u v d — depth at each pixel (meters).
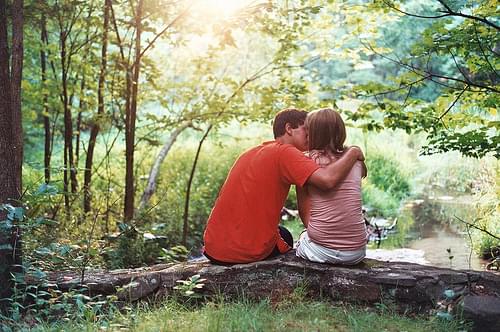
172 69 10.32
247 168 5.23
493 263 7.48
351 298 4.94
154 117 9.38
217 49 9.28
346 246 5.05
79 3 8.47
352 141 17.44
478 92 6.85
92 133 9.33
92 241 6.94
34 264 5.77
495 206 9.48
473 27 6.41
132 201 8.35
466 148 6.50
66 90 9.30
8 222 4.67
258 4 7.63
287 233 5.52
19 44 5.72
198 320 4.42
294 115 5.29
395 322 4.53
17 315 4.58
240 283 5.09
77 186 9.66
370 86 7.22
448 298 4.76
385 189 14.56
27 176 11.43
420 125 7.01
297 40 9.28
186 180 12.52
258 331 4.12
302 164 4.99
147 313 4.72
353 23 8.41
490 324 4.49
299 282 5.04
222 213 5.26
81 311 4.67
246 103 9.71
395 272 4.96
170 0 8.16
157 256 7.61
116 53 9.02
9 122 5.22
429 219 11.50
